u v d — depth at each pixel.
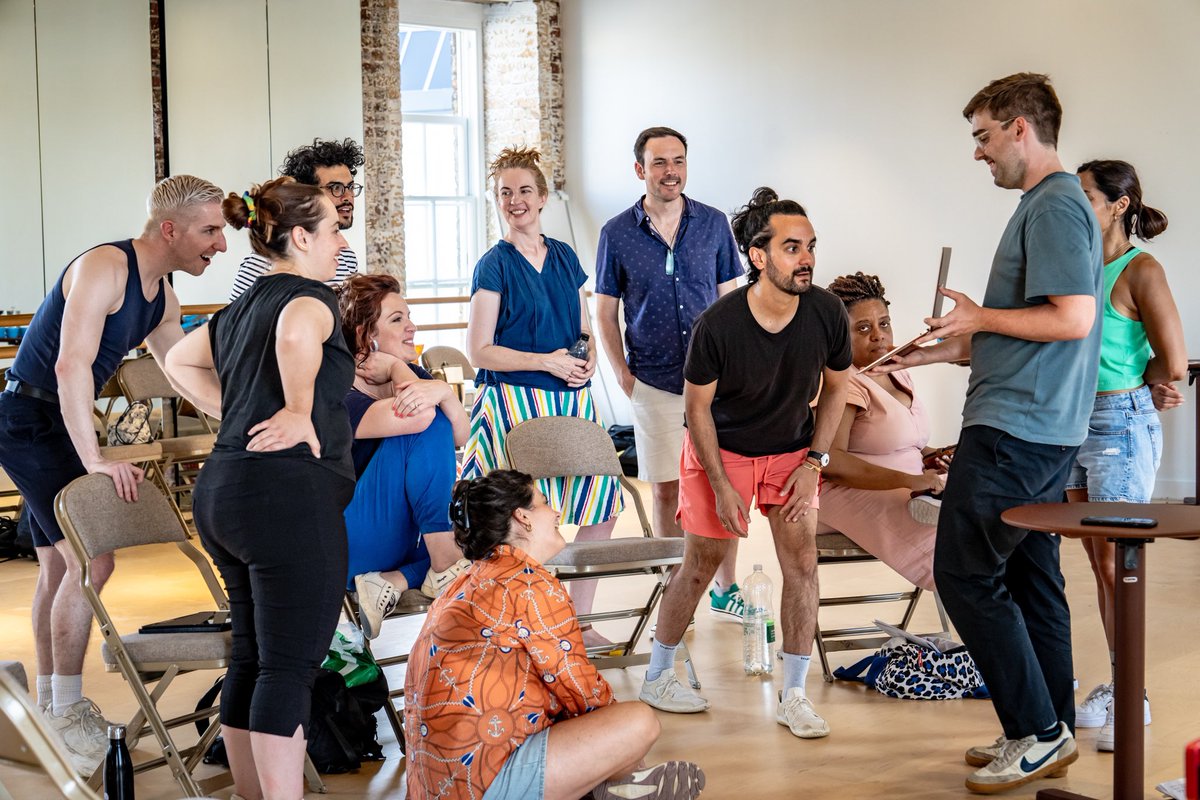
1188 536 2.85
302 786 3.15
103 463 3.75
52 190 9.82
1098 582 4.14
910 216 9.23
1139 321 4.04
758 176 10.23
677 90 10.76
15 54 9.74
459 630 2.95
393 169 11.05
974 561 3.54
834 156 9.69
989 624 3.53
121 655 3.48
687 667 4.65
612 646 4.84
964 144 8.89
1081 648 4.86
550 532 3.15
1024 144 3.52
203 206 3.95
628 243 5.41
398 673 4.86
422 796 2.95
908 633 4.64
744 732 4.10
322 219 3.29
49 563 4.10
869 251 9.52
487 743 2.90
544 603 2.97
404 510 4.05
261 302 3.20
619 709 2.99
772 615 5.17
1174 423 7.95
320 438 3.16
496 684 2.92
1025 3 8.49
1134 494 4.06
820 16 9.67
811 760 3.84
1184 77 7.83
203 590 6.19
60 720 3.91
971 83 8.81
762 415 4.08
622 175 11.32
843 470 4.62
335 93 10.30
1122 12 8.05
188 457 6.80
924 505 4.54
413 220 11.75
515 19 11.61
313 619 3.13
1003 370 3.53
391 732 4.19
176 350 3.43
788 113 9.96
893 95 9.26
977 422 3.55
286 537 3.10
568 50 11.59
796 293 3.88
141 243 3.97
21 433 3.94
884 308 4.83
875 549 4.65
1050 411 3.47
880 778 3.68
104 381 3.97
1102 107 8.20
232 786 3.68
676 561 4.42
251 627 3.28
